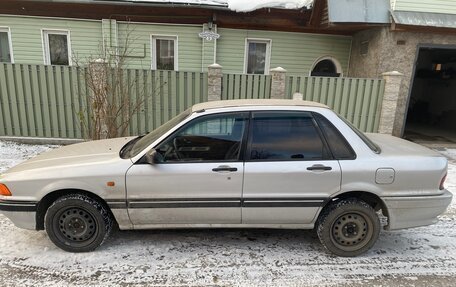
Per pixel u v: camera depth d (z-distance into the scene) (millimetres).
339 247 3139
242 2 8664
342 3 8180
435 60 13961
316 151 3020
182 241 3377
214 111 3082
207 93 7426
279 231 3666
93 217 3059
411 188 3023
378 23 8172
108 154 3225
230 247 3289
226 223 3148
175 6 8430
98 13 8766
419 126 12914
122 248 3213
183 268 2910
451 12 8281
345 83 7754
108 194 2973
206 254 3145
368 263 3062
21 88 7109
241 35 9398
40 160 3264
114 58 7895
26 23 8898
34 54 9195
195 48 9312
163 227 3141
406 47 8406
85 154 3283
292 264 3012
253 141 3023
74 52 9094
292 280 2773
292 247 3320
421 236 3625
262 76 7500
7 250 3143
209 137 3035
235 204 3031
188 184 2969
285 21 9172
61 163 3072
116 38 8969
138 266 2924
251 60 9828
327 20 8555
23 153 6516
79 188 2947
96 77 6824
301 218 3111
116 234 3494
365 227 3125
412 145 3535
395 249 3334
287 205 3041
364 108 7934
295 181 2982
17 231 3516
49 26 8953
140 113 7426
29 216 3004
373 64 8758
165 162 2980
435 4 8219
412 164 3002
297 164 2973
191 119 3051
